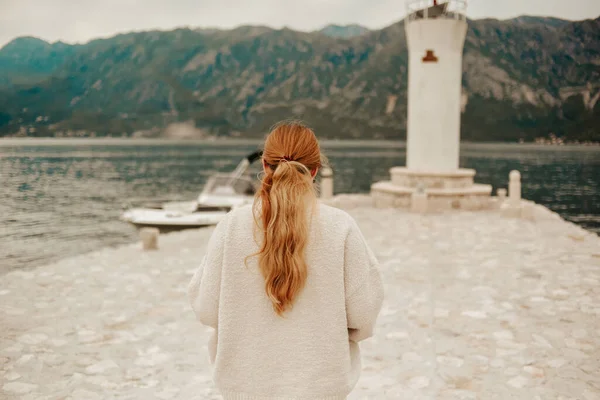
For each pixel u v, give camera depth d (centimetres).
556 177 5350
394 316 591
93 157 10131
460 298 659
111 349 496
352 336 195
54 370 447
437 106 1631
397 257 911
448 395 398
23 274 795
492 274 780
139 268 840
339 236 184
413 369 447
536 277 757
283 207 178
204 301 189
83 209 3005
